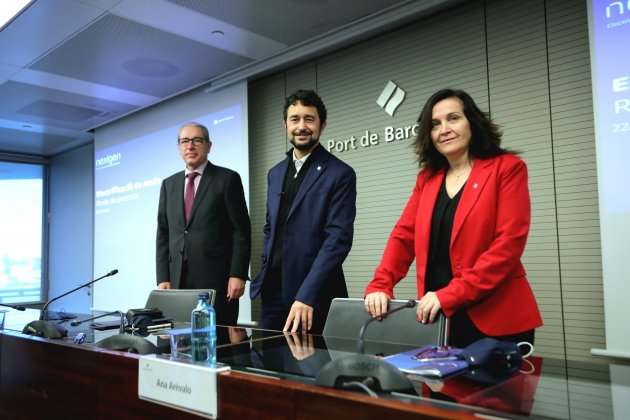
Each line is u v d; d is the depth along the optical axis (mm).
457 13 3406
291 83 4391
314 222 2207
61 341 1615
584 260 2834
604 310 2701
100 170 6098
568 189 2910
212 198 3107
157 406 1218
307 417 925
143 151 5500
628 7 2559
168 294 2320
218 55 4133
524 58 3109
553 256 2951
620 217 2523
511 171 1557
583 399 824
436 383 941
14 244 7355
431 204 1694
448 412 761
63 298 7238
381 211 3770
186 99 5047
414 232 1765
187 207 3199
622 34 2574
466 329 1568
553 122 2982
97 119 5785
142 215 5461
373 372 917
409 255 1811
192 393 1125
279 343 1437
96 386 1408
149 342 1391
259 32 3754
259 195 4605
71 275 7098
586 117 2861
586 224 2836
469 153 1669
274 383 982
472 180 1600
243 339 1545
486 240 1558
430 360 1099
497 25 3227
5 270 7254
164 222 3289
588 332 2797
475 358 1063
